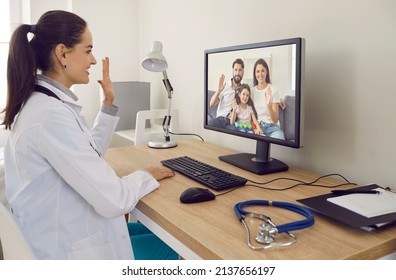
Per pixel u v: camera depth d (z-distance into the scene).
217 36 2.02
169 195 1.17
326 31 1.40
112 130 1.54
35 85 1.05
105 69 1.55
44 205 1.01
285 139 1.32
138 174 1.22
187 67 2.31
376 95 1.26
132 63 2.96
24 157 0.97
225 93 1.62
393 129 1.22
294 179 1.36
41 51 1.07
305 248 0.81
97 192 0.98
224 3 1.94
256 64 1.42
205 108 1.77
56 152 0.94
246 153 1.75
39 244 1.02
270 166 1.48
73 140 0.97
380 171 1.27
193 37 2.22
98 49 2.79
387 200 1.03
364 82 1.29
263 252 0.79
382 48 1.23
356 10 1.29
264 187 1.26
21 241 0.89
